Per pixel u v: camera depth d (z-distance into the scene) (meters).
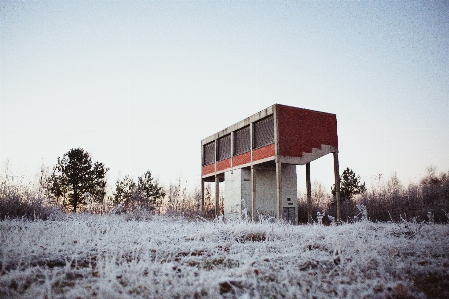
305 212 37.09
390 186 43.34
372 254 6.01
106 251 6.77
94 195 42.44
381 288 4.66
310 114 23.67
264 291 4.41
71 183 41.59
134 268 5.02
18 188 19.86
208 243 8.61
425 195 37.25
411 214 29.48
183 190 43.53
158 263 5.59
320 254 7.04
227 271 5.30
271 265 5.93
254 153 24.77
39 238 8.12
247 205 26.20
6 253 5.95
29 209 18.86
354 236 8.48
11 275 4.57
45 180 39.38
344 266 5.75
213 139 32.50
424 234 9.55
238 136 28.16
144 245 7.42
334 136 24.22
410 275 5.41
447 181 41.28
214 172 31.66
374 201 36.84
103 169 44.31
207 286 4.29
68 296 3.86
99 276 4.92
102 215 19.98
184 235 9.96
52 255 6.38
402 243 8.10
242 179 26.64
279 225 12.39
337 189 23.61
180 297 3.99
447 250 7.35
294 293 4.29
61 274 4.95
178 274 5.04
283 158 21.97
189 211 27.98
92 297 3.84
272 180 26.50
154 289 4.10
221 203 40.72
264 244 8.26
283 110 22.72
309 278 5.03
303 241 8.74
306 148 22.92
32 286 4.12
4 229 9.47
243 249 7.74
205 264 6.05
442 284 4.93
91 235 8.87
